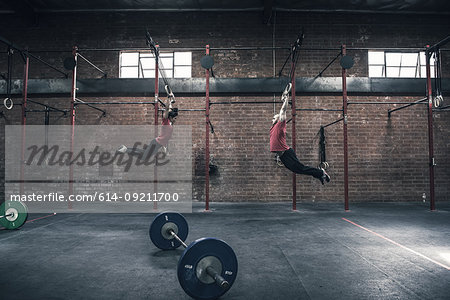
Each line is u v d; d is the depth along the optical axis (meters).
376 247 3.56
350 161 7.98
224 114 8.10
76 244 3.75
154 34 8.39
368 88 8.04
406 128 8.07
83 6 8.27
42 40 8.37
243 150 8.01
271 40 8.33
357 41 8.34
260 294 2.22
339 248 3.51
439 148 8.02
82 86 8.07
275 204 7.52
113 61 8.31
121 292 2.27
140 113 8.12
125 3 8.15
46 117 7.85
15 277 2.60
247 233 4.32
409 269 2.79
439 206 7.15
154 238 3.40
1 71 8.24
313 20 8.40
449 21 8.41
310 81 8.05
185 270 2.06
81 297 2.18
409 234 4.25
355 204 7.53
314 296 2.19
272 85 8.05
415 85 8.06
